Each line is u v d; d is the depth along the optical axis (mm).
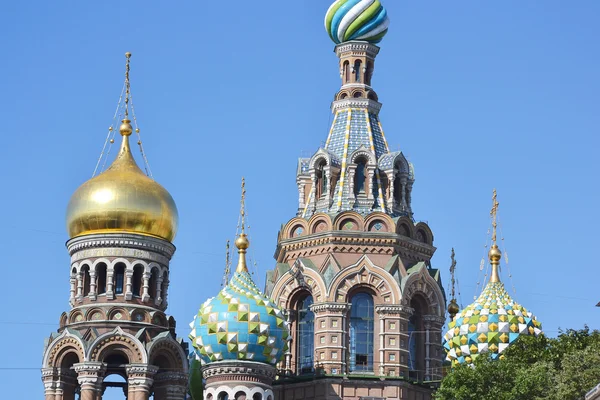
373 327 132875
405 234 136000
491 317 131875
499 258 138500
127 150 134375
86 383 126812
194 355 139500
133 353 127938
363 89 141500
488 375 116688
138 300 129875
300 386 131375
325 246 134500
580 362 112938
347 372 131125
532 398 114188
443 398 117375
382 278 133000
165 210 131750
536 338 125250
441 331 135625
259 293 129250
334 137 139750
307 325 134625
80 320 129250
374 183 137500
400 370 131125
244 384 126750
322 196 137750
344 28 142000
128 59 137875
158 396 129750
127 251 130250
